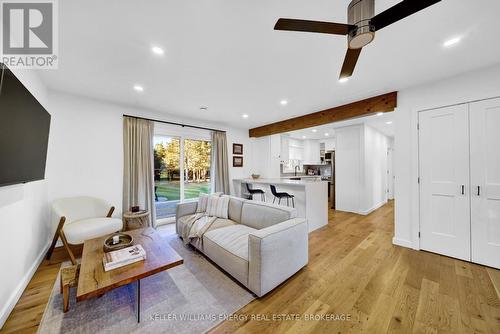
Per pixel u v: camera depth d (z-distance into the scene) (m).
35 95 2.29
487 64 2.18
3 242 1.54
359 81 2.60
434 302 1.69
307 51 1.94
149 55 2.00
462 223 2.41
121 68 2.25
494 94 2.18
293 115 4.30
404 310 1.60
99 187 3.22
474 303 1.67
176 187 4.47
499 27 1.58
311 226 3.59
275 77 2.50
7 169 1.43
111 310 1.62
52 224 2.48
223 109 3.85
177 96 3.14
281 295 1.80
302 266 2.18
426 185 2.66
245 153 5.77
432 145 2.61
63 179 2.90
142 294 1.82
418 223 2.73
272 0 1.34
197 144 4.83
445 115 2.51
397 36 1.69
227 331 1.42
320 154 7.57
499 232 2.20
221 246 2.13
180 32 1.66
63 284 1.57
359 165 4.91
